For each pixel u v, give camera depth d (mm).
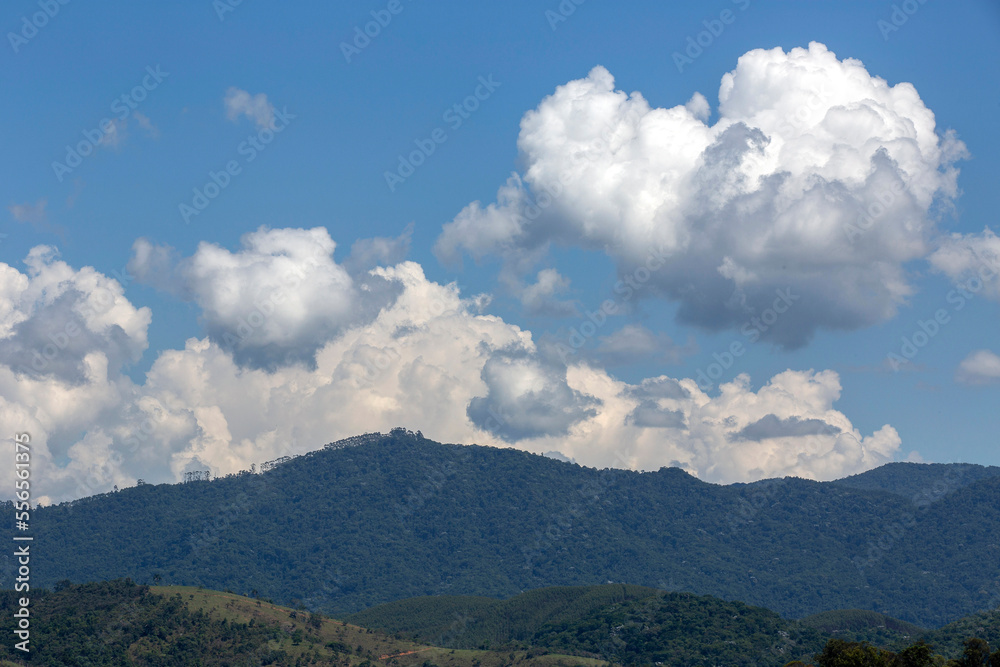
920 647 128500
